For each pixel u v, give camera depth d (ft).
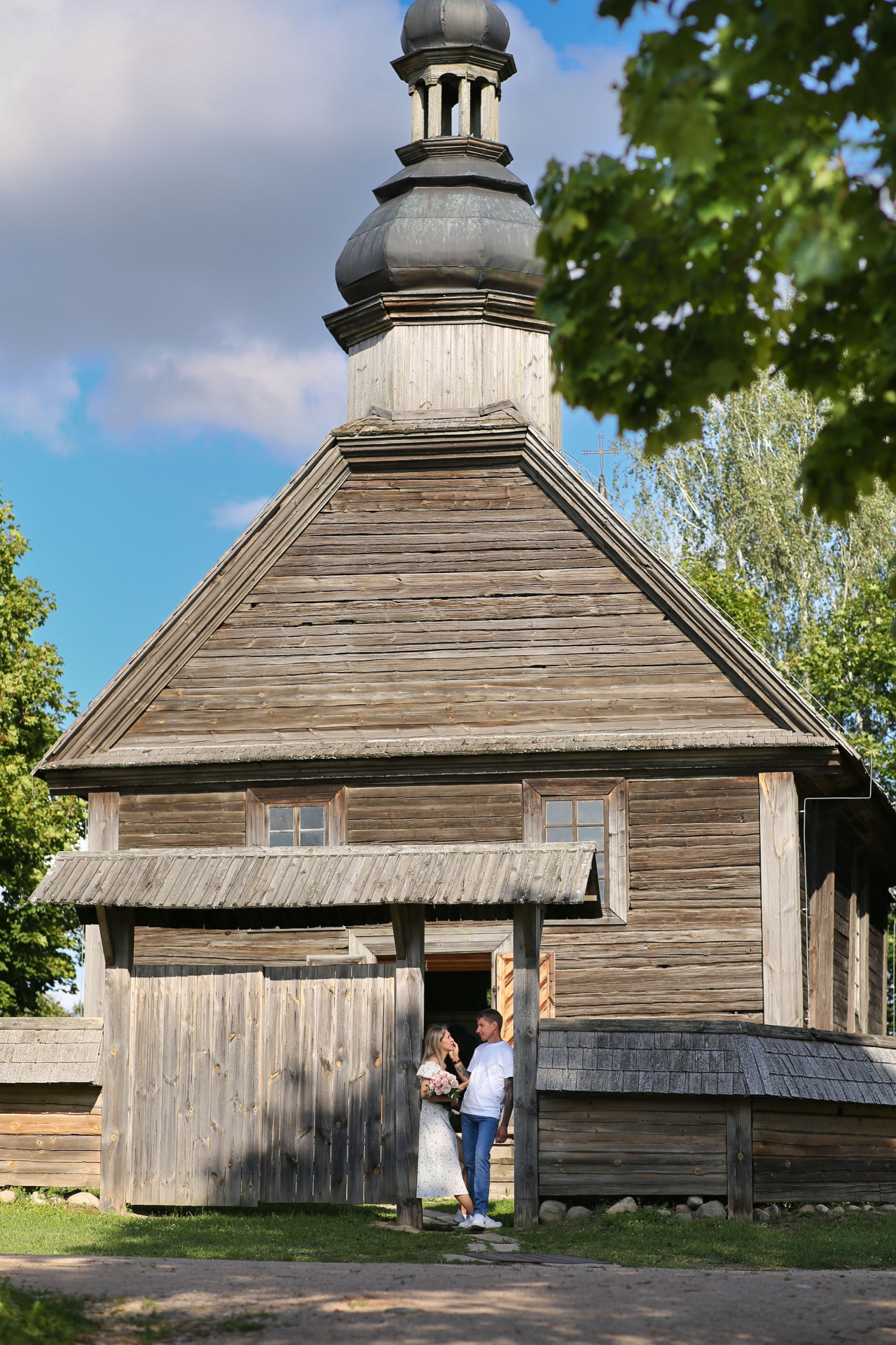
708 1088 39.06
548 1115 39.60
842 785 60.90
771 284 22.04
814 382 22.62
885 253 19.16
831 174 18.85
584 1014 57.16
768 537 128.98
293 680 62.13
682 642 59.67
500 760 59.36
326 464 63.52
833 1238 35.68
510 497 62.49
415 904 38.24
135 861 39.96
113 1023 39.96
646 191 21.07
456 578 62.03
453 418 66.49
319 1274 28.32
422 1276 28.19
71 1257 30.32
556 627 60.75
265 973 39.40
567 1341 21.74
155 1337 22.26
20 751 107.96
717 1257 33.06
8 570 112.37
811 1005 64.54
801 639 125.80
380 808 60.39
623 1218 37.91
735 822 57.77
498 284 69.10
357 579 62.75
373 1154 37.83
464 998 79.56
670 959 57.11
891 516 127.95
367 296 70.95
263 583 63.36
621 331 22.48
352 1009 38.68
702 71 18.70
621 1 19.77
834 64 19.72
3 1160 41.63
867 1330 22.70
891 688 119.75
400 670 61.52
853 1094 42.14
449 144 72.95
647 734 58.75
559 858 38.01
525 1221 38.45
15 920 106.52
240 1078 39.04
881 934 89.71
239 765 61.21
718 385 22.58
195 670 62.85
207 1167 38.78
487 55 74.38
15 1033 41.98
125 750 62.28
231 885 38.65
